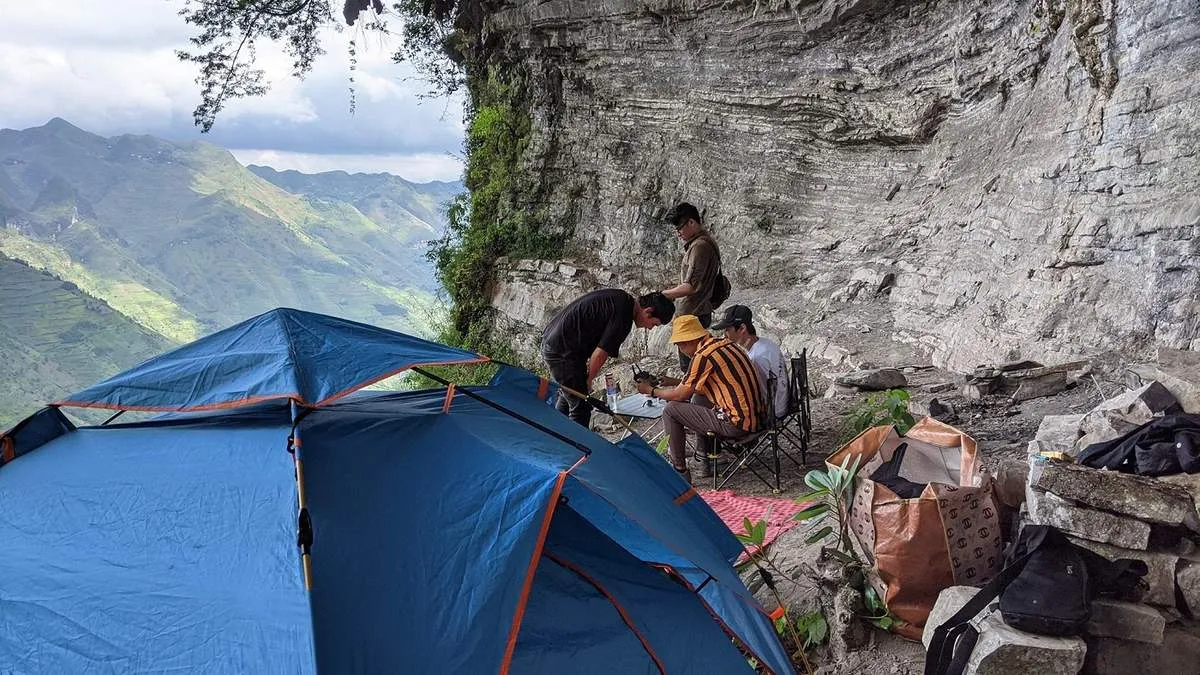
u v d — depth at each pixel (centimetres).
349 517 323
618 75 1678
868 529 412
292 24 2005
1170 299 681
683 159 1598
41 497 355
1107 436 425
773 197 1436
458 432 380
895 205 1238
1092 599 329
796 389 710
